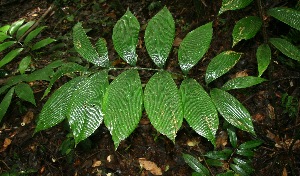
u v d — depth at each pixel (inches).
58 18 178.7
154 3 165.6
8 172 107.2
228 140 107.4
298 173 94.0
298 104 100.6
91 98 54.2
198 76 124.8
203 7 140.8
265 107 111.7
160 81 54.3
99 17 174.2
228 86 61.3
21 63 110.8
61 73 63.1
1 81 131.0
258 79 61.2
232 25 134.6
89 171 108.3
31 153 115.3
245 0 63.7
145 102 51.8
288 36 108.9
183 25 153.2
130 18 62.2
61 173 109.3
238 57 61.5
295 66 117.7
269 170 95.7
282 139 100.4
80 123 52.2
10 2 207.6
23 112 128.6
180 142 110.7
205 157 105.0
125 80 54.6
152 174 105.0
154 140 111.8
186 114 52.2
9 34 115.9
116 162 109.2
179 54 60.0
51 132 120.3
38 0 207.9
